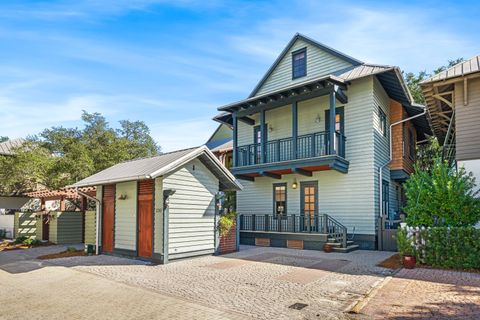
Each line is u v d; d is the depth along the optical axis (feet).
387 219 47.29
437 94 38.22
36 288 24.77
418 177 35.09
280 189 53.67
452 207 31.07
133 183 37.29
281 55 57.52
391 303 19.42
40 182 69.82
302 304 19.70
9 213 72.79
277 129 55.52
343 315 17.70
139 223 36.22
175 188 34.76
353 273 28.09
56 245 51.42
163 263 32.83
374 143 45.42
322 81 43.55
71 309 19.66
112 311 19.10
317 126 51.06
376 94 47.37
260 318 17.44
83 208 56.29
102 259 36.27
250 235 51.62
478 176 34.37
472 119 35.19
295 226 49.93
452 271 27.99
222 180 40.88
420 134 67.77
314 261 34.32
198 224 37.01
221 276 27.40
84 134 83.61
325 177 48.83
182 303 20.17
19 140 82.99
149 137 121.08
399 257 35.09
